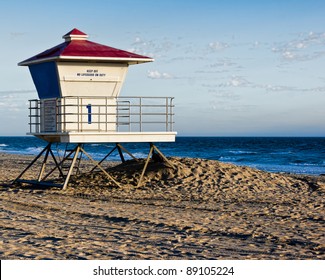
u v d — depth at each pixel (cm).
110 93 1922
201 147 10094
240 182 2050
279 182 2150
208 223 1373
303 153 7456
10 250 1038
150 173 2078
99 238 1173
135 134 1934
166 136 1984
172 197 1798
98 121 1912
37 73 1998
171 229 1291
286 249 1111
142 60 1897
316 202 1777
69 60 1855
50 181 2181
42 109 1992
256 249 1107
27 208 1572
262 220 1434
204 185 1973
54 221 1368
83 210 1547
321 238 1216
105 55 1866
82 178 2145
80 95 1891
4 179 2383
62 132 1859
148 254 1041
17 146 10525
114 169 2220
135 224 1348
